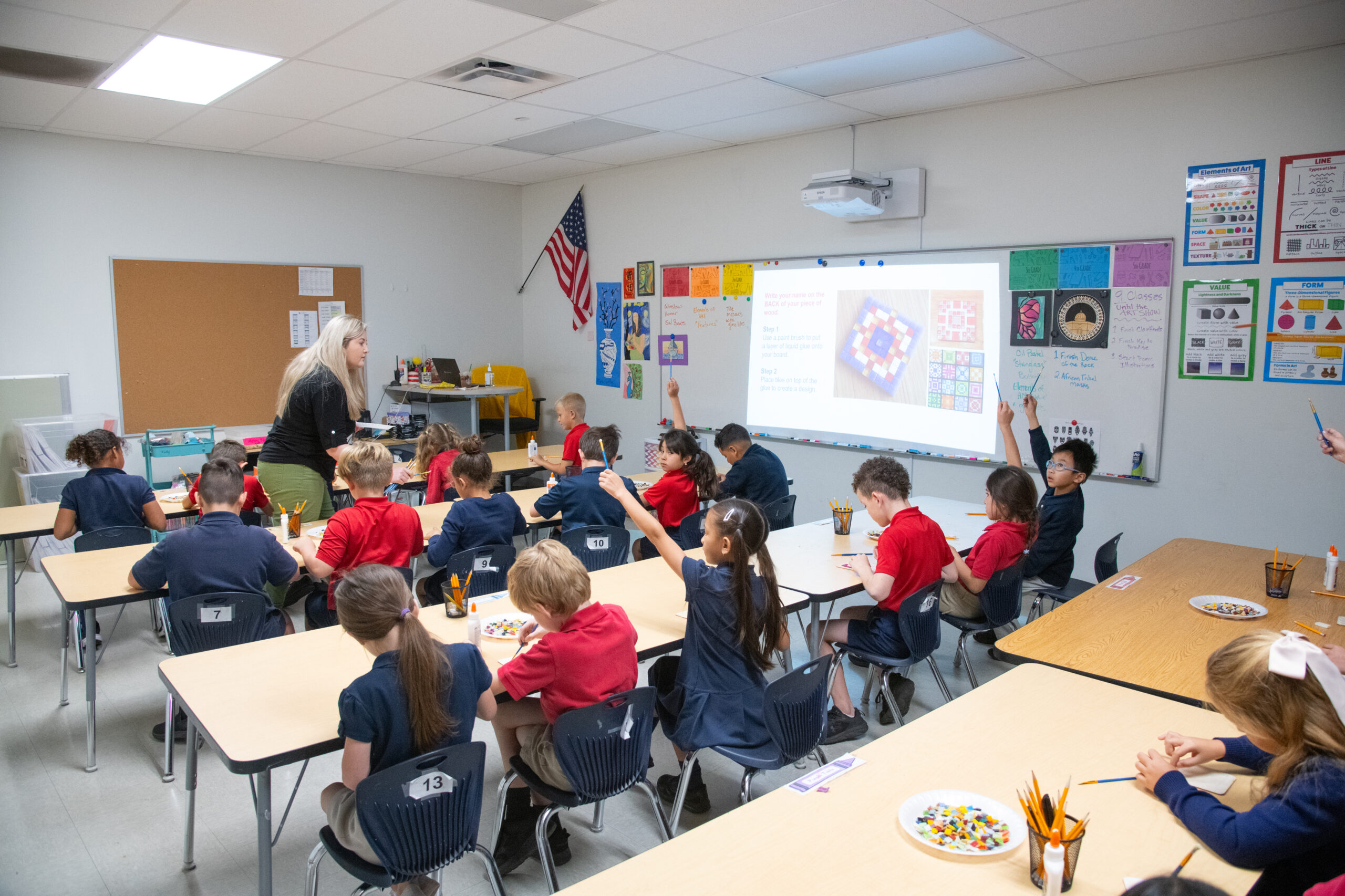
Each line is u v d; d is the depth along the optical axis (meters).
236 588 2.81
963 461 5.11
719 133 5.63
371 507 3.06
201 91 4.58
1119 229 4.38
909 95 4.62
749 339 6.15
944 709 1.90
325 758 3.04
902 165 5.20
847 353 5.60
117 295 5.87
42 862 2.42
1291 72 3.81
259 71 4.22
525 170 7.05
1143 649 2.32
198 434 6.00
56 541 5.23
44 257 5.59
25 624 4.38
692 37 3.70
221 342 6.36
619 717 2.01
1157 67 4.07
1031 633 2.45
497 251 7.86
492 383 7.16
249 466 5.61
